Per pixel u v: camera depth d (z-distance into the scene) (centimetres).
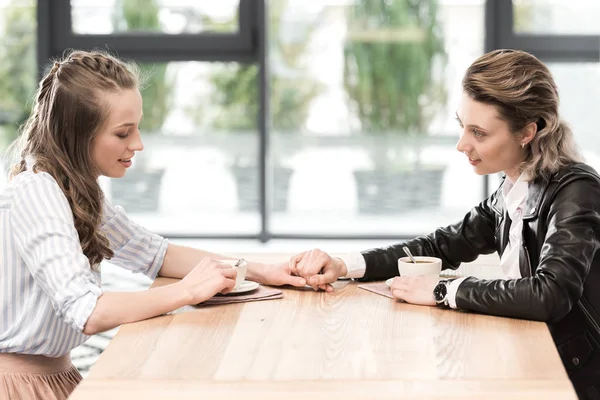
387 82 602
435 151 607
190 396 146
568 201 202
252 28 597
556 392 146
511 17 588
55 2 598
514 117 207
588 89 595
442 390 147
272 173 617
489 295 191
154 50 600
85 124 203
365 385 150
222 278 198
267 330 181
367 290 219
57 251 188
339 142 611
